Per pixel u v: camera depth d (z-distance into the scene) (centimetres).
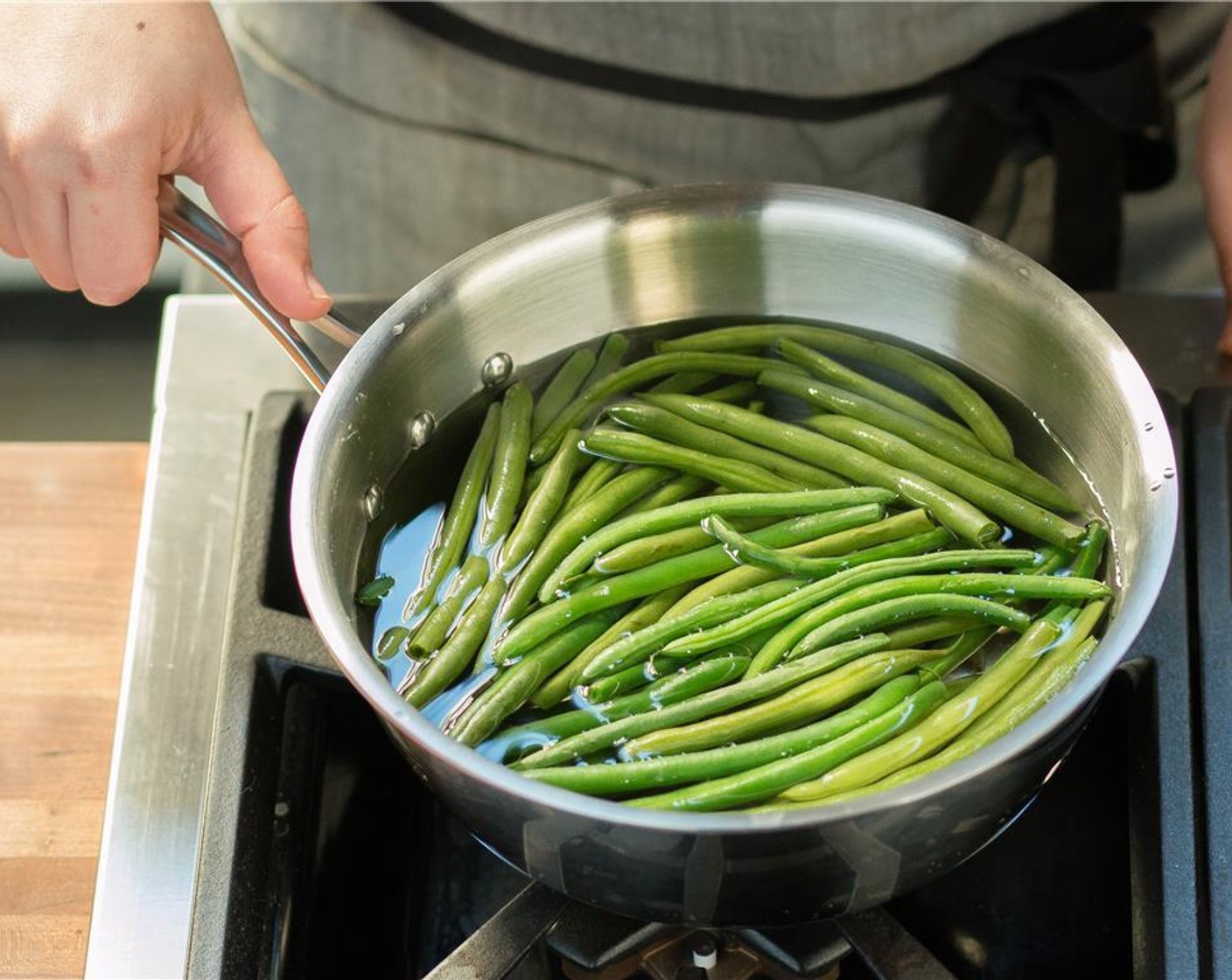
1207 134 89
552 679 68
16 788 75
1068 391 71
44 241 78
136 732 73
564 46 101
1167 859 65
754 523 73
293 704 75
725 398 79
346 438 67
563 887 60
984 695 63
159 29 76
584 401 78
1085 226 97
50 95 73
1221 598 73
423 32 103
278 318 73
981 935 71
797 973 64
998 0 94
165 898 68
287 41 108
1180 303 86
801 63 99
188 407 86
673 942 66
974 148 105
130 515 86
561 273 75
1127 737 71
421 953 73
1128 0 97
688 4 96
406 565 72
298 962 69
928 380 76
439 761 53
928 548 71
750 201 73
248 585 76
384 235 120
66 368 171
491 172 112
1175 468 62
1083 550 69
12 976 69
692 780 61
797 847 53
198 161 80
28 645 81
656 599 70
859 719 62
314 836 72
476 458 75
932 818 54
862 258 75
